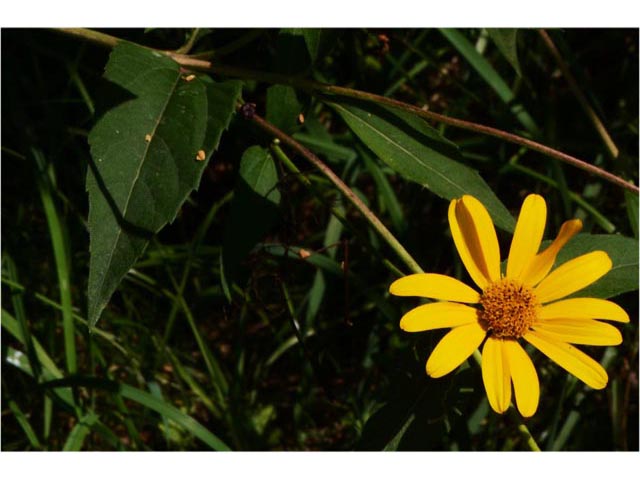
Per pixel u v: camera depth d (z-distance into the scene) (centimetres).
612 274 26
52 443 36
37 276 37
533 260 25
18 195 38
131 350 37
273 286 38
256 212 26
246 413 38
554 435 34
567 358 24
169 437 35
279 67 27
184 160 23
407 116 27
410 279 24
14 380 36
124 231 22
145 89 24
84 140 38
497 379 24
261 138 28
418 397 26
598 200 38
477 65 36
